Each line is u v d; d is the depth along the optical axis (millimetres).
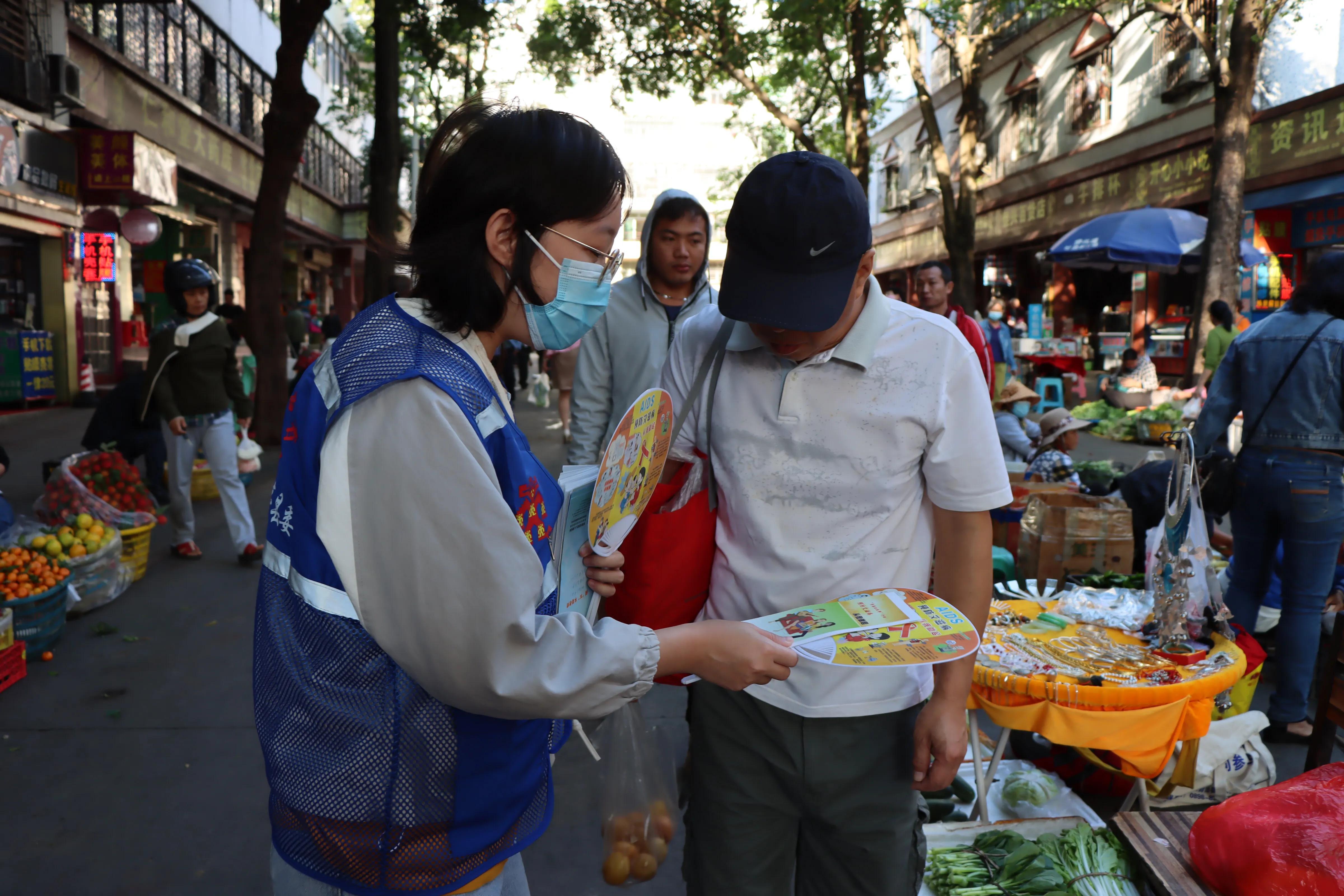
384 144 11320
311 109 10398
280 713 1080
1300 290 3416
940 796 2783
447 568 983
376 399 1023
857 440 1520
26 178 11555
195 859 2645
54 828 2787
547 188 1102
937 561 1608
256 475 8844
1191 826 2221
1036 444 6000
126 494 5598
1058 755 3059
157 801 2953
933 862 2387
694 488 1690
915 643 1309
